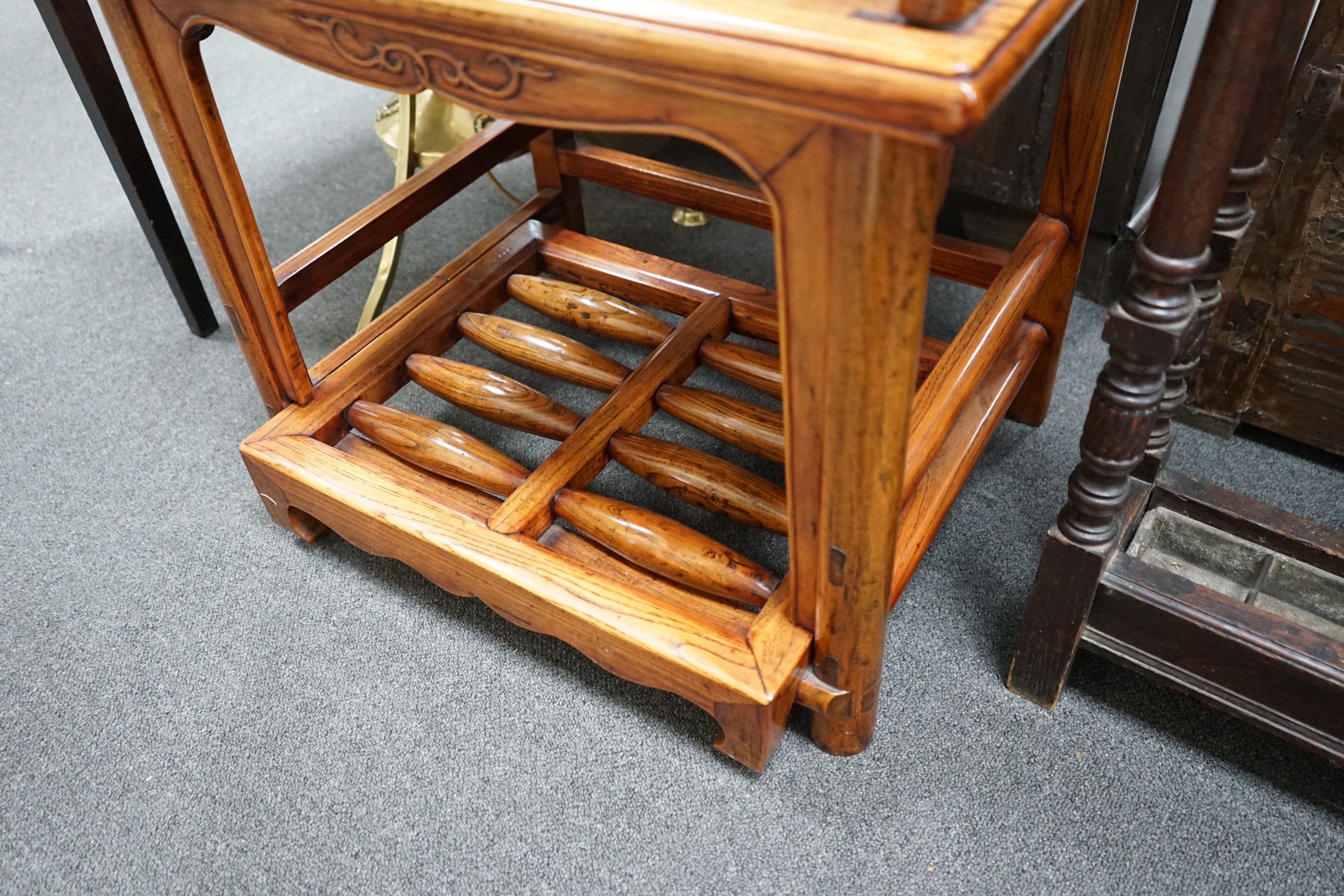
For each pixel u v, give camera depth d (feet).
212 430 4.14
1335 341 3.41
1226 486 3.72
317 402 3.48
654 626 2.67
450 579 3.05
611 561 3.05
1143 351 2.11
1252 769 2.82
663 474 3.24
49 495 3.85
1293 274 3.34
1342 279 3.26
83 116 6.48
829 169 1.72
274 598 3.44
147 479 3.92
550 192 4.36
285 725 3.05
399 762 2.94
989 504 3.66
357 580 3.50
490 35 1.93
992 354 2.98
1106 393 2.23
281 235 5.25
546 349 3.69
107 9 2.63
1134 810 2.75
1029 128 4.12
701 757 2.92
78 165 5.97
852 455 2.11
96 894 2.68
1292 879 2.59
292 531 3.59
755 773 2.87
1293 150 3.10
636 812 2.80
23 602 3.45
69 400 4.31
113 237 5.33
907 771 2.86
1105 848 2.67
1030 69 3.93
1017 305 3.11
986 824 2.73
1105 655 2.74
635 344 4.09
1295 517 2.77
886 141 1.63
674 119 1.87
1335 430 3.64
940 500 2.96
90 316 4.79
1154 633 2.60
